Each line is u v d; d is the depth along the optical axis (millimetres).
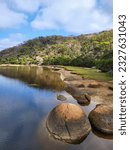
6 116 15312
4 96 22609
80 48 156750
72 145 10977
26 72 59094
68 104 12789
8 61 129875
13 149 10422
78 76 40156
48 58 125125
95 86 27094
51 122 12188
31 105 18766
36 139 11477
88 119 12891
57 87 29625
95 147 10828
